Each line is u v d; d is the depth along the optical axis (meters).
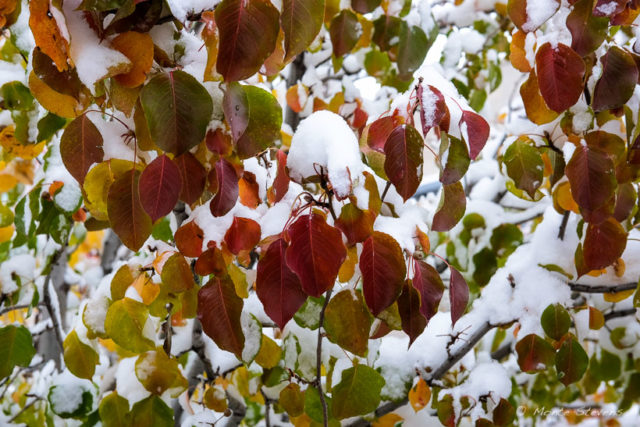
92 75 0.96
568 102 1.04
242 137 1.00
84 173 1.00
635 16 1.08
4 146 1.25
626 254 1.30
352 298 1.03
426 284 1.02
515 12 1.05
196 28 1.31
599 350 1.53
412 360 1.35
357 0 1.27
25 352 1.24
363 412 1.14
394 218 1.07
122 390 1.21
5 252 1.37
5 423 1.60
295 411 1.22
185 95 0.96
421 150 0.99
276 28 0.96
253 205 1.08
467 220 1.56
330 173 0.97
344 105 1.64
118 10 0.94
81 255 3.04
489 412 1.31
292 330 1.22
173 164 0.97
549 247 1.33
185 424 1.34
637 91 1.14
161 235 1.32
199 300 1.03
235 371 1.32
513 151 1.14
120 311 1.12
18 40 1.09
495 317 1.32
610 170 1.07
